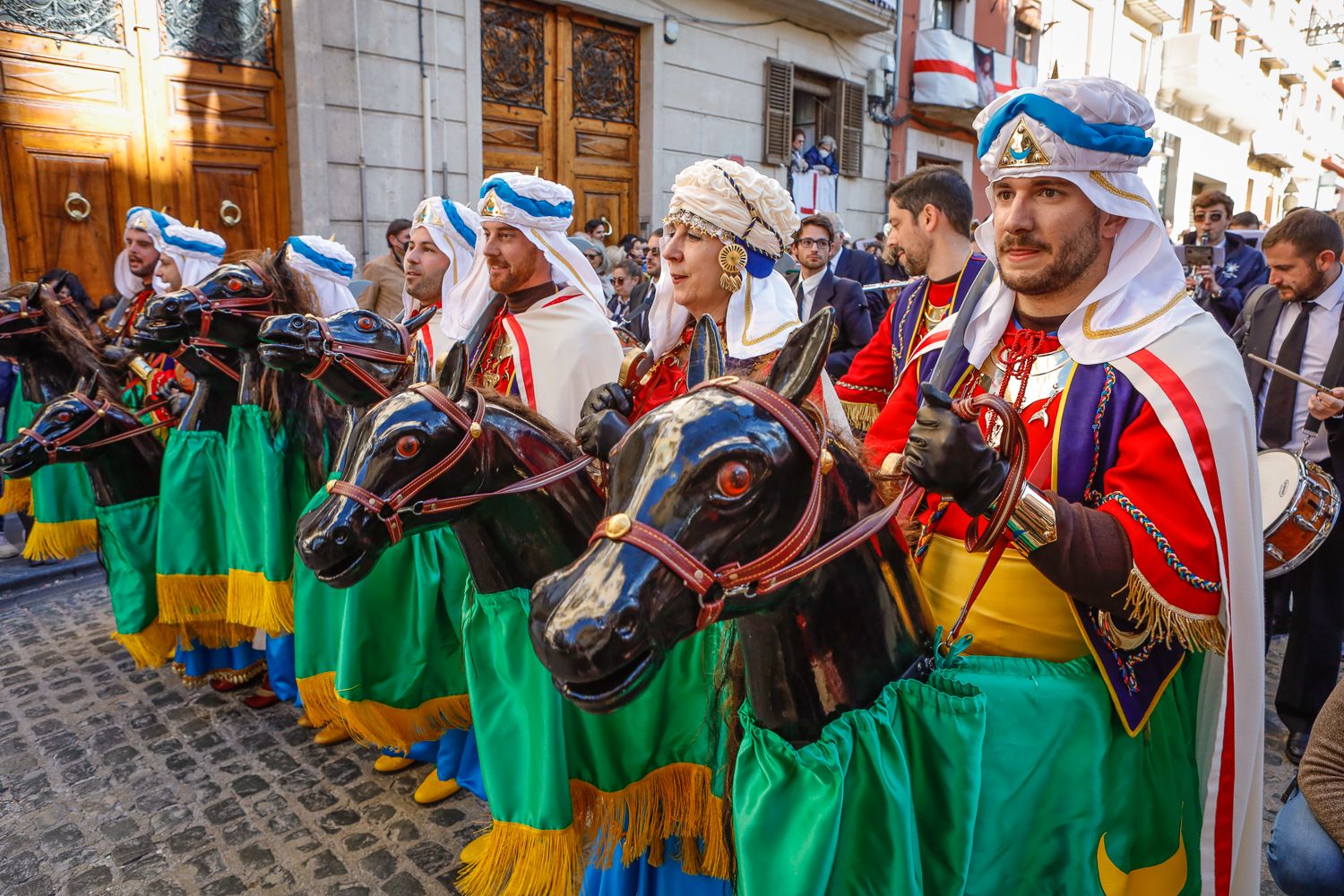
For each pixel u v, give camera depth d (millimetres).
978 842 1344
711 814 1929
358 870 2781
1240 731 1384
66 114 6898
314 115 7840
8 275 6688
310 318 2598
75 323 4039
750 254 2295
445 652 2684
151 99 7262
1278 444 3736
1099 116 1385
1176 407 1330
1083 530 1242
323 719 3000
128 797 3170
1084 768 1390
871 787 1229
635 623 979
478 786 2844
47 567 5504
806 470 1123
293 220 8031
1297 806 1619
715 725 1602
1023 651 1459
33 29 6703
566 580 1026
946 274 2883
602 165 10250
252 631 3723
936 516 1563
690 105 10828
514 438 1862
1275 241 3652
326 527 1699
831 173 12828
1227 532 1324
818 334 1121
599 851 1986
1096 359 1434
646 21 10164
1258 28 28672
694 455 1043
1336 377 3506
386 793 3193
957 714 1253
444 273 3340
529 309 2711
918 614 1358
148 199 7328
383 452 1731
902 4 13758
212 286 3125
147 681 4059
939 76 14008
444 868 2789
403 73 8328
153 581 3578
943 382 1633
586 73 9953
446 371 1825
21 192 6773
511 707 1891
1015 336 1576
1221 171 27609
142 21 7137
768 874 1236
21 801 3145
